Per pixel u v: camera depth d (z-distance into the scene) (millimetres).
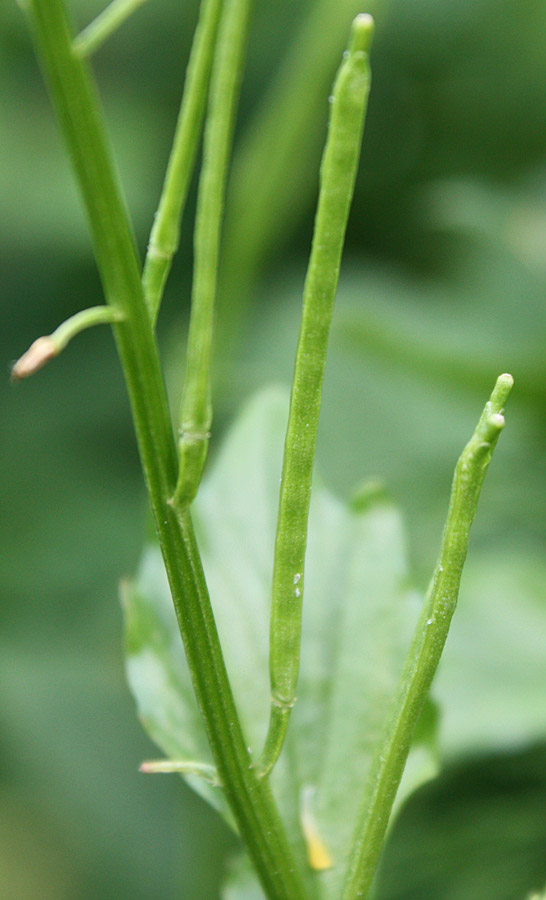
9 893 356
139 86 488
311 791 155
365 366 330
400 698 138
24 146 479
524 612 234
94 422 449
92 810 368
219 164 132
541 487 308
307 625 162
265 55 478
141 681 160
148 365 132
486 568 248
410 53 465
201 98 132
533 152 457
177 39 484
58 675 380
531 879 253
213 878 289
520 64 454
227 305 346
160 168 474
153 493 134
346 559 166
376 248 468
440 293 377
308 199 444
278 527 136
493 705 215
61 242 463
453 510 134
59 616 395
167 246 133
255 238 337
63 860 364
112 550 407
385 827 139
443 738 211
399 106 474
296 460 135
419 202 452
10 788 369
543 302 343
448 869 256
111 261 129
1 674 376
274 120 323
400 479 338
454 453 343
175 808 371
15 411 454
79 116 126
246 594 165
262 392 177
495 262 358
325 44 314
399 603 164
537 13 448
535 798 266
